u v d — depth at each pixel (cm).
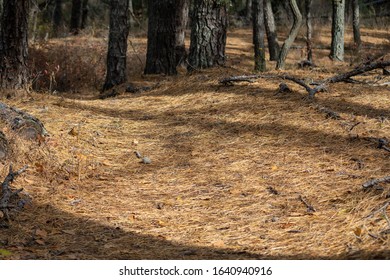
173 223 579
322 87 905
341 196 602
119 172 702
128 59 1738
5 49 946
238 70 1105
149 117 902
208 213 598
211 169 700
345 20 2836
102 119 874
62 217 584
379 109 829
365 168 661
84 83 1412
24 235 543
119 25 1180
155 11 1308
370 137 733
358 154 698
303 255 499
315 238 525
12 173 616
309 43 1655
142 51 1922
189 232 559
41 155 690
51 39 2197
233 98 929
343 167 671
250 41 2433
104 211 604
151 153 756
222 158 728
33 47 1445
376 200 570
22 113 738
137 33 2544
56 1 3005
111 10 1185
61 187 645
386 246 480
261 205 607
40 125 741
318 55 2077
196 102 941
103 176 688
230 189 647
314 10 2853
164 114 910
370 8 3069
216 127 824
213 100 934
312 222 558
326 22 2808
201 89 995
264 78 1009
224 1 1119
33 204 601
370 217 536
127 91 1109
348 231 525
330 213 571
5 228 552
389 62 930
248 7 2958
